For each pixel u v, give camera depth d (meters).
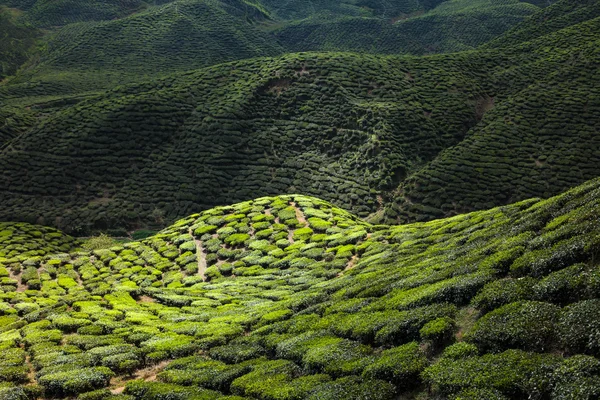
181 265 45.38
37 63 139.25
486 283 18.25
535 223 22.56
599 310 13.16
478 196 60.09
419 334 17.22
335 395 14.95
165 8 166.62
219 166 75.69
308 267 37.97
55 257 51.72
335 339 20.00
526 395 12.23
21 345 27.86
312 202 54.88
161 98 88.69
